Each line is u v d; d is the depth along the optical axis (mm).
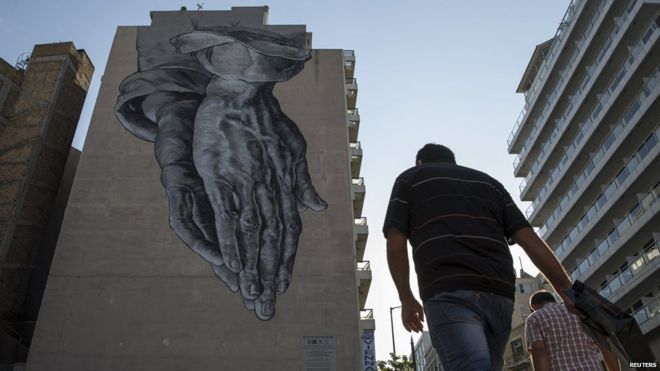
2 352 29297
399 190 2711
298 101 34500
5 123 37062
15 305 32500
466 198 2562
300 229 30109
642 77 35344
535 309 4758
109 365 26297
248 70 35250
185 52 35656
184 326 27297
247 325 27359
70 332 27062
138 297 28078
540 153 50094
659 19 33781
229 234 29734
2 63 37688
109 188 31391
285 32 37156
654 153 32000
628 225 34500
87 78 42062
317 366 26422
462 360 2061
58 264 28953
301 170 32000
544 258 2539
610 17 39125
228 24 37031
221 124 32938
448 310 2203
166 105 33719
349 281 28688
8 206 33969
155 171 31812
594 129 39562
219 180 31203
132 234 29906
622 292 34688
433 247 2395
